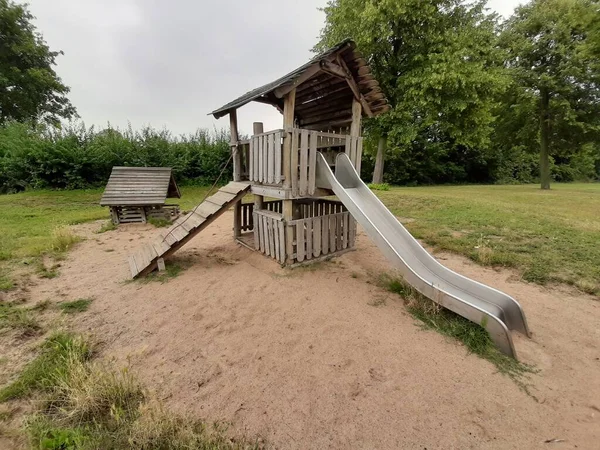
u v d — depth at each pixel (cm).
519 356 259
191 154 1748
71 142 1459
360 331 296
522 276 425
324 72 462
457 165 2880
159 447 174
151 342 288
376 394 216
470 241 571
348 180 499
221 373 243
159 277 451
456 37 1259
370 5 1236
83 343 279
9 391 215
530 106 1511
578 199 1150
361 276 436
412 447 175
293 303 358
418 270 367
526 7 1496
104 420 195
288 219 459
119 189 838
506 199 1145
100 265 507
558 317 323
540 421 193
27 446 175
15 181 1412
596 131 1448
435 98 1273
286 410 204
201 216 498
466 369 242
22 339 288
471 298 330
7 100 2094
